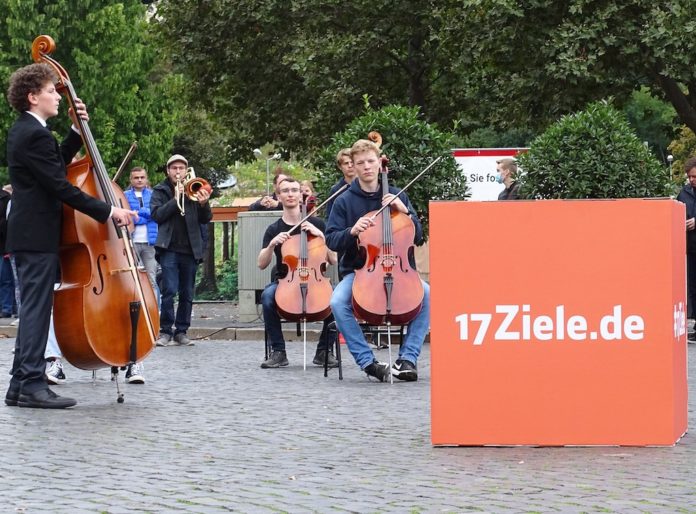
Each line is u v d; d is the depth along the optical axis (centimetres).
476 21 2438
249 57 3002
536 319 720
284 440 757
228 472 645
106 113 4047
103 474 642
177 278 1555
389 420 848
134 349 917
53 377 1079
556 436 721
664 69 2289
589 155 1628
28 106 916
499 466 659
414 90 2883
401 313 1077
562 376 720
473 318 723
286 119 3031
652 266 713
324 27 2844
